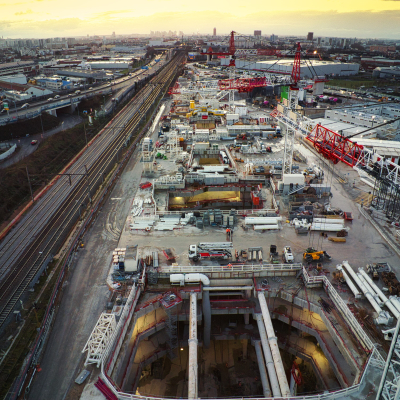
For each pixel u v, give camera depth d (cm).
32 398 4034
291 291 5675
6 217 9000
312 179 9788
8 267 6788
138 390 5566
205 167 10481
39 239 7812
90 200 9312
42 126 17088
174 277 5778
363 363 4369
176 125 15300
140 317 5719
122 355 4731
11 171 11662
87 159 13062
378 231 7300
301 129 9556
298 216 7700
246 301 6088
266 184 9781
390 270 5881
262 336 5381
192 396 4244
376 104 17938
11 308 5625
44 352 4638
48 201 9744
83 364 4462
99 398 3928
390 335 4628
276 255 6456
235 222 7725
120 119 19125
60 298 5544
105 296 5572
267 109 19838
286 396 4197
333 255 6500
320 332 5441
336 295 5272
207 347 6150
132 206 8456
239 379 5822
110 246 6894
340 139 9312
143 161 10112
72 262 6400
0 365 4534
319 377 5450
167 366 6012
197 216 8081
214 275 6031
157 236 7175
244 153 12106
